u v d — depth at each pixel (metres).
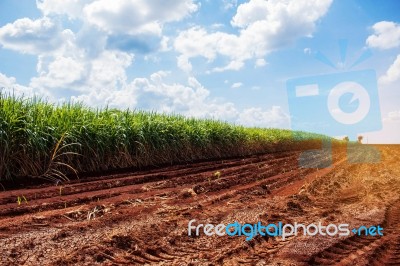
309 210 6.27
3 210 4.89
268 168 11.77
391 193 8.12
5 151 6.95
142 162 10.56
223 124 17.08
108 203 5.57
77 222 4.61
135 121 10.95
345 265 3.73
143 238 4.21
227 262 3.70
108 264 3.48
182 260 3.71
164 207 5.64
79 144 8.03
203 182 8.12
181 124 13.38
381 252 4.19
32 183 6.95
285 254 3.96
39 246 3.71
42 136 7.79
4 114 7.18
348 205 6.82
